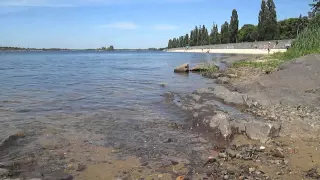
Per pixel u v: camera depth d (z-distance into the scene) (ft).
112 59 275.59
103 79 96.32
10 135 34.30
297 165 25.57
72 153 29.96
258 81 63.57
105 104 53.98
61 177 24.44
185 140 33.81
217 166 26.21
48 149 30.99
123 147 31.65
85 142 33.17
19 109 49.24
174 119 42.70
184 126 39.11
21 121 41.55
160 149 31.04
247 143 31.71
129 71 128.67
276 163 26.21
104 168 26.48
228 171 24.86
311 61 64.75
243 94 50.49
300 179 23.07
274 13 302.04
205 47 430.20
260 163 26.40
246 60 141.08
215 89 56.90
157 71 127.24
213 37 455.63
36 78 99.55
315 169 24.58
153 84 81.66
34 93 66.49
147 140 33.86
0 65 173.78
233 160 27.43
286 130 34.30
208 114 40.50
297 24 278.46
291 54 113.29
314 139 31.60
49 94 65.16
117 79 95.96
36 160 28.17
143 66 163.12
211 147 31.40
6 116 44.32
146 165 27.07
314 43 103.50
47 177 24.49
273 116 40.50
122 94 65.05
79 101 56.90
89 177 24.75
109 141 33.55
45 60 252.62
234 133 34.42
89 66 166.30
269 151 29.12
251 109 45.16
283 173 24.20
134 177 24.62
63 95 63.82
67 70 135.85
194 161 27.76
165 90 70.08
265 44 255.70
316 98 49.08
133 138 34.60
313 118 38.91
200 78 94.12
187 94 61.98
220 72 101.19
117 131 37.29
